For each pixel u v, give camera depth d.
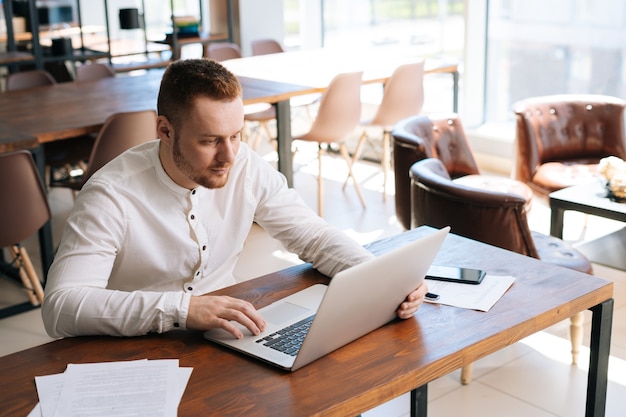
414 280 1.98
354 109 5.39
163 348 1.86
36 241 5.26
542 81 6.34
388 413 3.14
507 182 4.52
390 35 7.39
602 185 4.18
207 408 1.62
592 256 4.44
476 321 2.00
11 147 3.99
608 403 3.16
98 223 2.00
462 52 6.69
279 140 5.20
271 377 1.74
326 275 2.27
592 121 5.03
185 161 1.93
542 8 6.18
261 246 5.01
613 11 5.75
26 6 6.87
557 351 3.60
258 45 7.52
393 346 1.88
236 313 1.89
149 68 7.25
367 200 5.89
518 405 3.18
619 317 3.88
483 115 6.82
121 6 7.52
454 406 3.18
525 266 2.34
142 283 2.21
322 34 8.23
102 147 4.36
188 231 2.17
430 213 3.55
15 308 4.15
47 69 7.13
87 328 1.89
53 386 1.70
